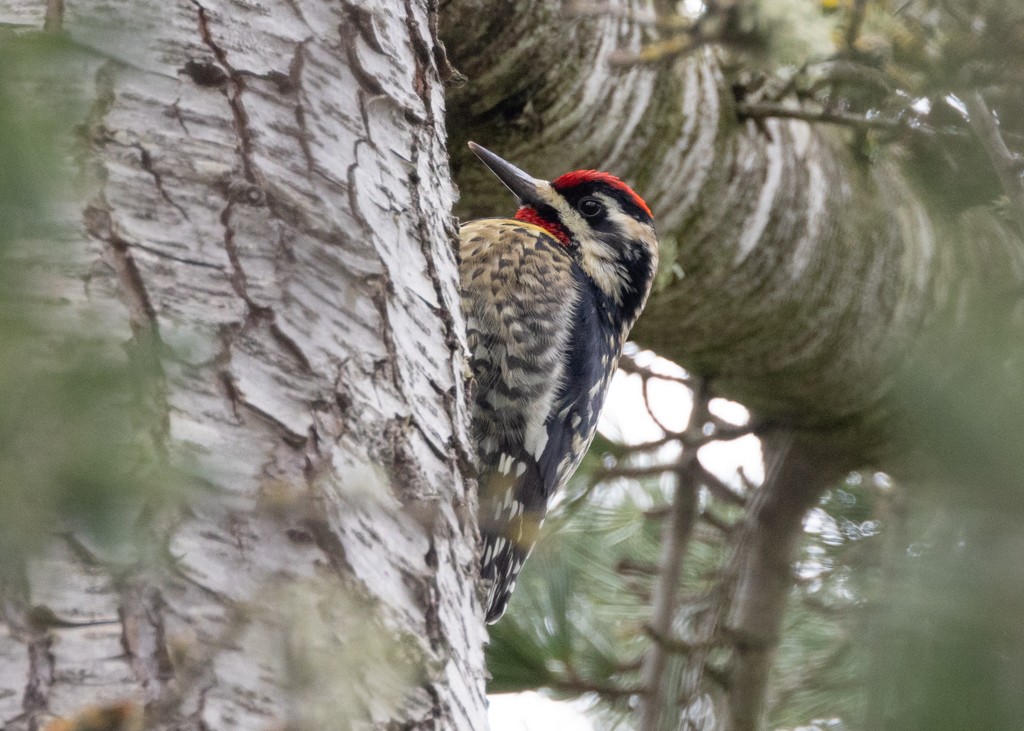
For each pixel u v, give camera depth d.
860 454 10.61
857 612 5.63
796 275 9.53
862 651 4.60
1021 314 7.03
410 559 4.36
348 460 4.22
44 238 3.61
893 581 4.57
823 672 9.88
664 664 10.23
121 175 4.18
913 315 9.75
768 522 10.96
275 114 4.77
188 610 3.51
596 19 8.67
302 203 4.64
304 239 4.56
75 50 4.09
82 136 4.14
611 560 11.14
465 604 4.77
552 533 10.89
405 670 4.03
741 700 10.48
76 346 3.47
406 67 5.64
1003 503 4.25
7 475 2.99
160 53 4.51
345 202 4.81
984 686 3.84
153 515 3.47
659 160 9.19
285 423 4.10
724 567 11.21
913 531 4.89
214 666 3.47
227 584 3.63
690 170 9.23
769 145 9.38
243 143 4.59
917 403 4.54
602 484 11.22
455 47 8.41
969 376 4.60
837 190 9.59
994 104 8.60
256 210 4.46
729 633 10.59
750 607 10.73
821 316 9.73
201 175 4.39
